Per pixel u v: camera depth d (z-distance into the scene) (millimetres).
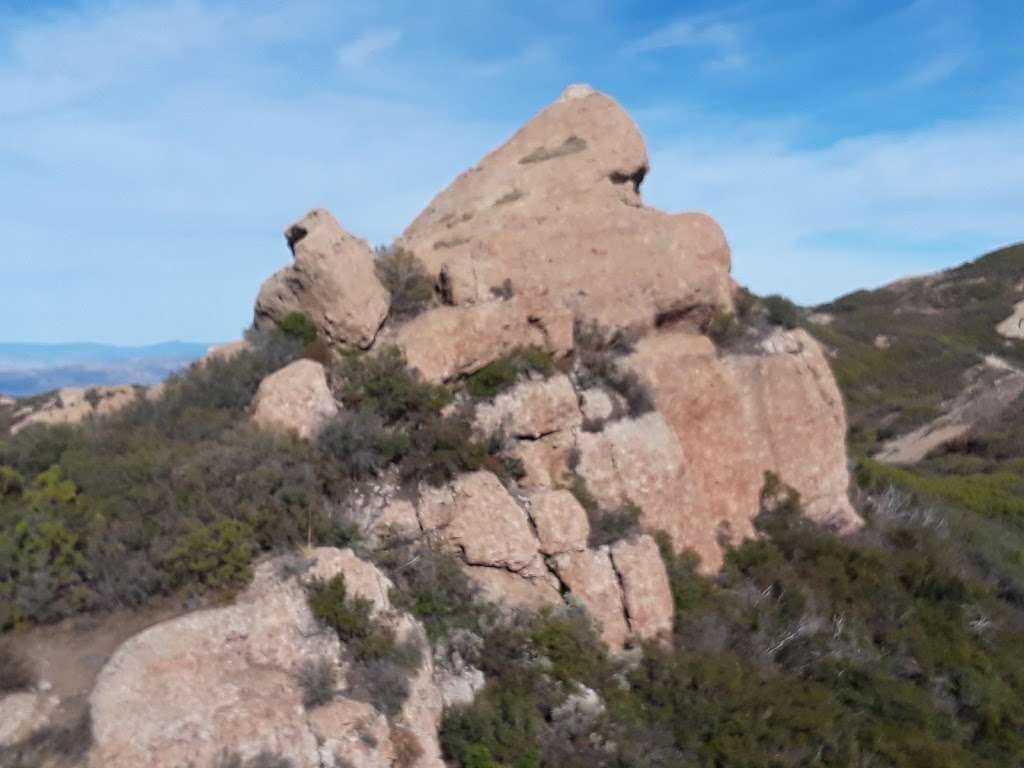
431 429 12930
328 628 9766
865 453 45594
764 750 11344
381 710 9328
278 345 13977
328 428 12336
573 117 21531
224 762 8047
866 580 15906
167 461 11242
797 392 18547
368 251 15570
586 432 14734
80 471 11148
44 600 9617
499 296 15602
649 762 10492
